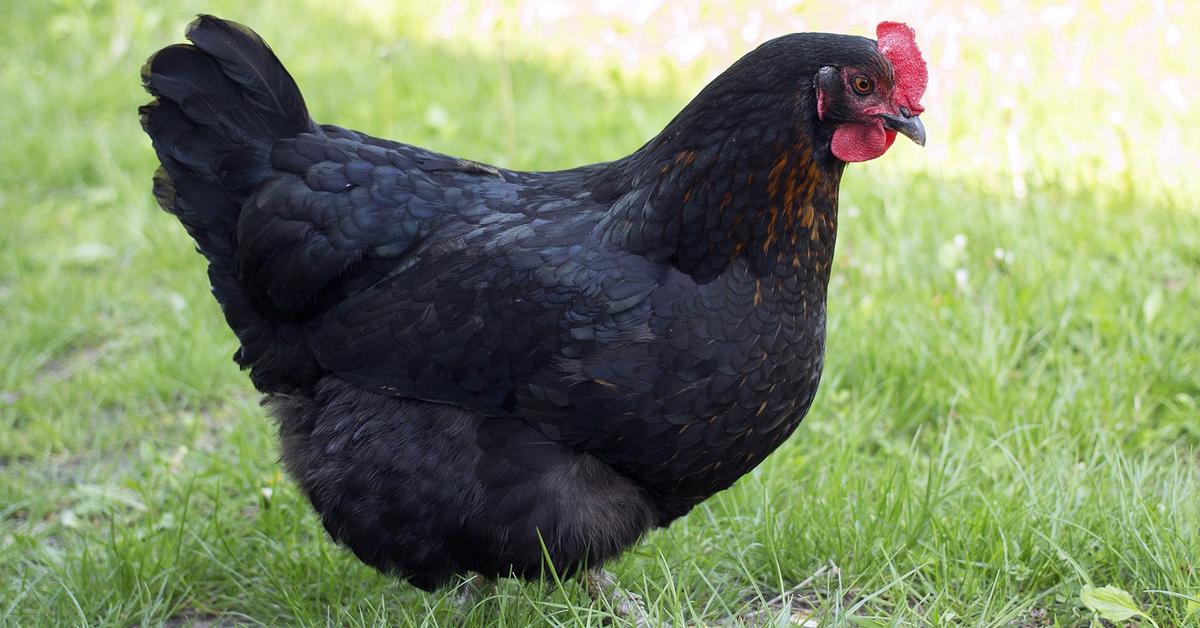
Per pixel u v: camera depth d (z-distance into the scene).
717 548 2.01
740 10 3.54
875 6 3.42
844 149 1.83
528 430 1.86
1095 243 2.38
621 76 3.29
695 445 1.85
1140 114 2.73
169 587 2.01
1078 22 3.20
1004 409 2.13
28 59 3.51
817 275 1.86
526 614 1.93
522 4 3.74
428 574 1.91
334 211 1.90
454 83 3.24
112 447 2.22
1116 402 2.15
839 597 1.91
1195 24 3.12
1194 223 2.39
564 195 1.91
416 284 1.88
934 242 2.39
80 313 2.40
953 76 2.98
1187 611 1.88
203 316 2.38
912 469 2.05
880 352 2.21
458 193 1.91
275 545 2.03
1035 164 2.60
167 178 1.96
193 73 1.93
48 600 1.99
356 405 1.89
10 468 2.19
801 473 2.09
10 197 2.80
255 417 2.20
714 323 1.83
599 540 1.88
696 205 1.83
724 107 1.83
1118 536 1.96
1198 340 2.22
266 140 1.93
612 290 1.84
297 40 3.56
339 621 1.94
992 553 1.96
